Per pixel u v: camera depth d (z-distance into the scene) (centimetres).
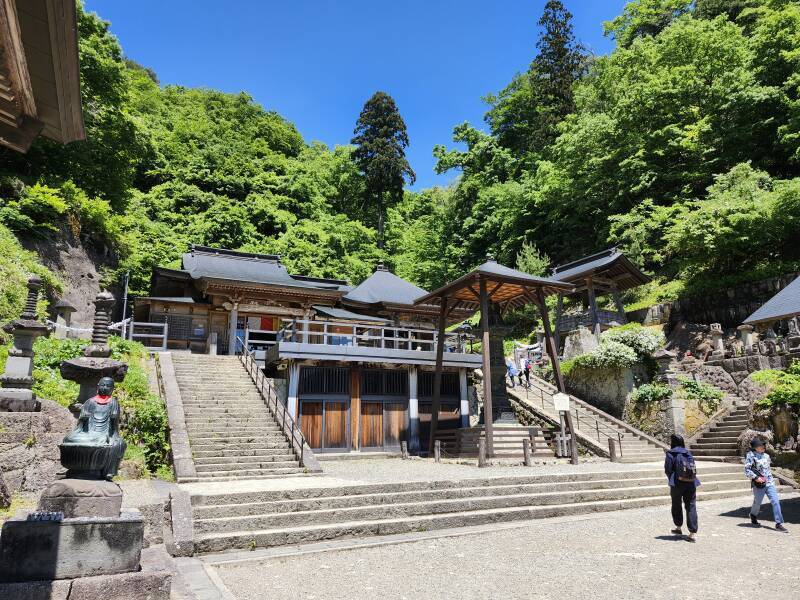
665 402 1925
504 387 1944
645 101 3503
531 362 2800
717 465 1589
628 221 3278
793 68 2958
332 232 4912
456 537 884
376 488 1024
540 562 715
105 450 549
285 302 2698
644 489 1273
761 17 3419
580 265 3000
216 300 2577
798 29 2872
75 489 523
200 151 4928
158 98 5688
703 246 2595
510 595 575
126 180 3281
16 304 1603
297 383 1941
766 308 1617
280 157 5669
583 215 4116
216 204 4453
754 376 1845
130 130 3062
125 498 845
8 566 451
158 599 494
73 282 2488
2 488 756
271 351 1978
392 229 5900
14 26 353
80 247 2638
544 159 4809
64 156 2844
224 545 765
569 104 4853
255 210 4634
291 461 1379
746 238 2445
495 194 4622
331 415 2017
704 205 2619
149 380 1638
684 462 865
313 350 1942
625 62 3897
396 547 815
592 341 2502
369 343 2727
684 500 862
